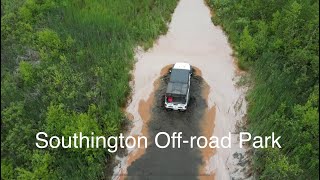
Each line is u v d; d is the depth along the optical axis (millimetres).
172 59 30125
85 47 29344
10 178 20547
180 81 25188
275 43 27859
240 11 32938
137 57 30156
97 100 25062
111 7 34125
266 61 27531
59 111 22672
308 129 22344
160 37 32438
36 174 20109
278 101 24594
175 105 25016
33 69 25875
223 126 24812
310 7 27969
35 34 29141
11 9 31250
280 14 29109
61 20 31672
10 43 28531
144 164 22703
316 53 26047
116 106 24828
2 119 22797
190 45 31734
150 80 28156
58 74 25125
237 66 29344
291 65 26875
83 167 21531
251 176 21906
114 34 30844
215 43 31953
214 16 34938
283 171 20312
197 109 25859
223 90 27266
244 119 25125
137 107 26141
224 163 22703
